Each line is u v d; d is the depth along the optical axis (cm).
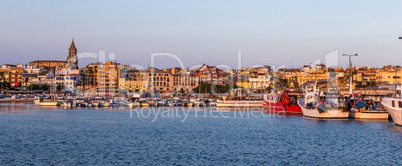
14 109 16688
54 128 9931
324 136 8412
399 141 7669
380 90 15388
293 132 9081
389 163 6059
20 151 6825
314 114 11588
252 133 9069
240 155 6600
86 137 8438
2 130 9456
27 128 9881
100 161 6131
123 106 18750
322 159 6319
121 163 6016
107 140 8050
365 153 6725
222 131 9469
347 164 6012
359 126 9638
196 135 8806
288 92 14425
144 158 6356
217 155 6594
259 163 6053
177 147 7288
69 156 6469
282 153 6756
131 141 7938
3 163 5953
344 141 7800
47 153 6688
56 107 18112
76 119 12288
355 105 11531
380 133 8562
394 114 9219
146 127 10288
